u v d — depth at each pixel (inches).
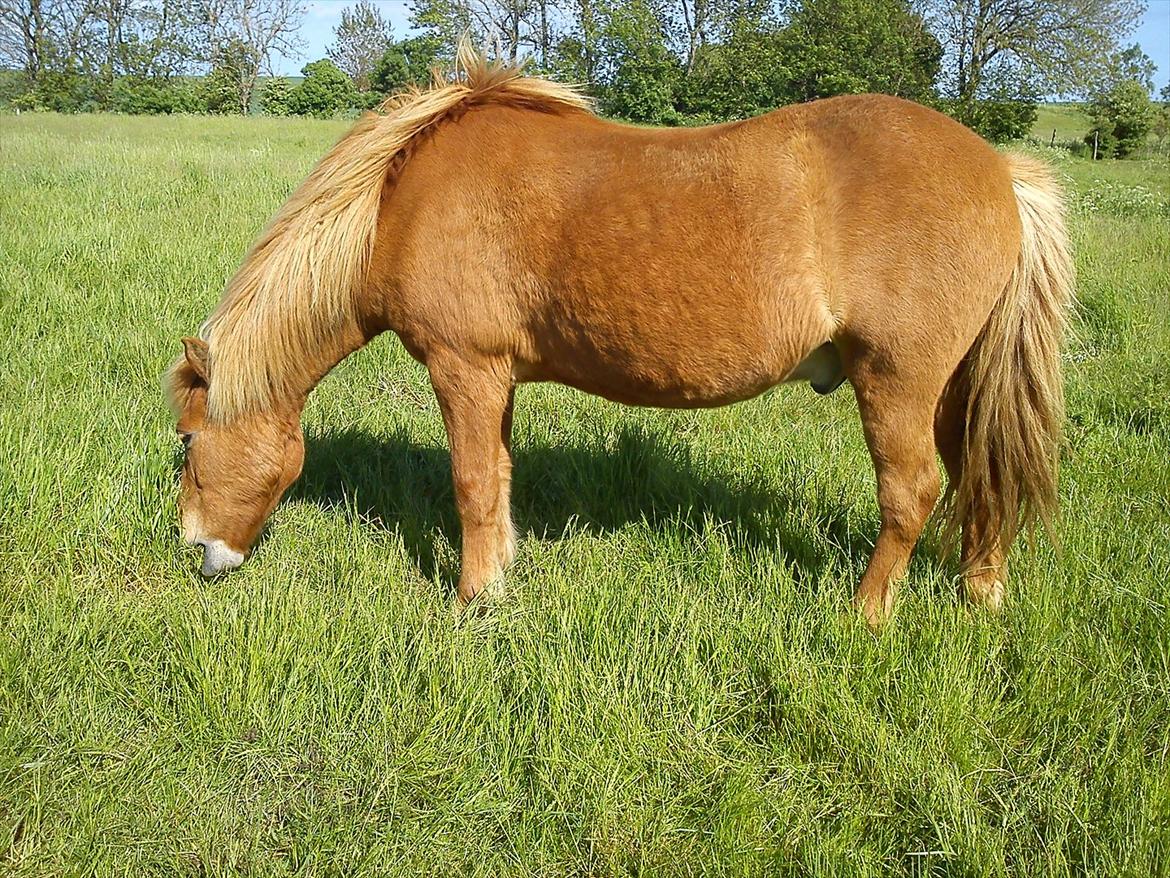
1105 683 104.2
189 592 129.8
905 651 111.3
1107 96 1378.0
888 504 115.1
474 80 122.0
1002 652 113.2
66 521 138.6
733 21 1603.1
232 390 125.3
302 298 124.0
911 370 108.0
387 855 90.6
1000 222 107.2
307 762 102.0
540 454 172.1
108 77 1841.8
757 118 108.8
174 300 237.1
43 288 239.1
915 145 104.3
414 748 101.4
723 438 180.2
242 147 650.8
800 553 137.6
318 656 113.4
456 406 122.3
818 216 105.0
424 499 159.2
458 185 114.6
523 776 100.1
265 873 88.6
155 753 102.0
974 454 117.3
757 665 111.8
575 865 89.7
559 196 110.8
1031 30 1370.6
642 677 109.7
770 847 89.5
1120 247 321.4
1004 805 91.6
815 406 200.5
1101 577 121.3
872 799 94.0
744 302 106.0
